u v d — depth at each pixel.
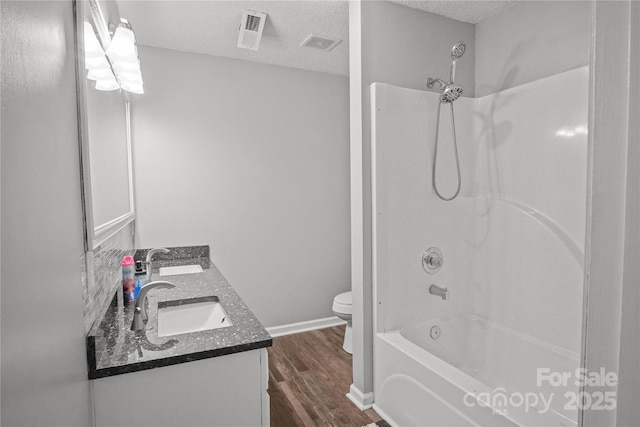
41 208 0.69
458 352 2.28
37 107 0.69
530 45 2.10
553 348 1.87
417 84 2.22
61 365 0.78
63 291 0.82
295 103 3.20
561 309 1.88
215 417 1.18
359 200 2.03
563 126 1.88
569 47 1.91
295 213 3.24
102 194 1.43
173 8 2.22
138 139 2.67
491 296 2.26
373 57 2.05
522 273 2.07
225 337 1.25
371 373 2.07
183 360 1.12
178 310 1.69
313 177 3.30
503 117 2.21
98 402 1.04
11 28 0.57
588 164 0.36
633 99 0.32
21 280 0.58
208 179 2.91
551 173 1.95
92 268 1.15
